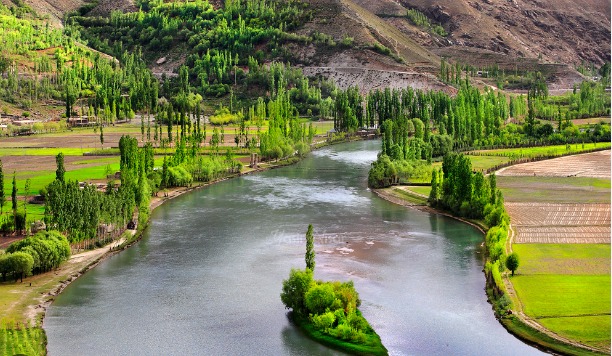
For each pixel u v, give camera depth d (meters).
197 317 146.38
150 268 175.62
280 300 155.62
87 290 160.25
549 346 129.50
